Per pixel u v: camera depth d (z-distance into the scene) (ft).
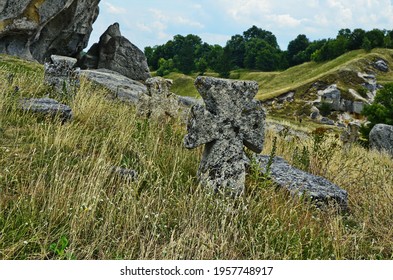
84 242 14.20
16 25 61.67
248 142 20.56
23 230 13.65
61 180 16.81
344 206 21.74
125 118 29.43
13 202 15.05
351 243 17.19
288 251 15.62
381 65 294.05
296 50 450.30
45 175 17.35
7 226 13.56
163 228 15.60
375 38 345.31
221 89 19.89
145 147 23.30
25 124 23.59
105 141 22.03
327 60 358.84
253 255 14.80
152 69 463.01
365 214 20.17
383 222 19.53
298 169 25.08
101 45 78.48
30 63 54.39
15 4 61.00
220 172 19.84
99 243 14.02
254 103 20.53
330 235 17.19
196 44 478.18
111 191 17.46
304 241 16.70
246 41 489.67
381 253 16.88
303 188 21.68
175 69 407.85
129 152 22.57
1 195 15.30
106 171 17.83
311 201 20.93
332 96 237.66
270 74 368.68
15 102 25.77
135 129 25.88
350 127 53.78
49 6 64.90
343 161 29.89
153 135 25.61
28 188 15.80
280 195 20.57
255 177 20.43
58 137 21.08
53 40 74.23
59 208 15.23
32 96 30.53
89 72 52.85
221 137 20.01
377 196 21.58
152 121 31.04
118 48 77.36
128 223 15.23
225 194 19.43
